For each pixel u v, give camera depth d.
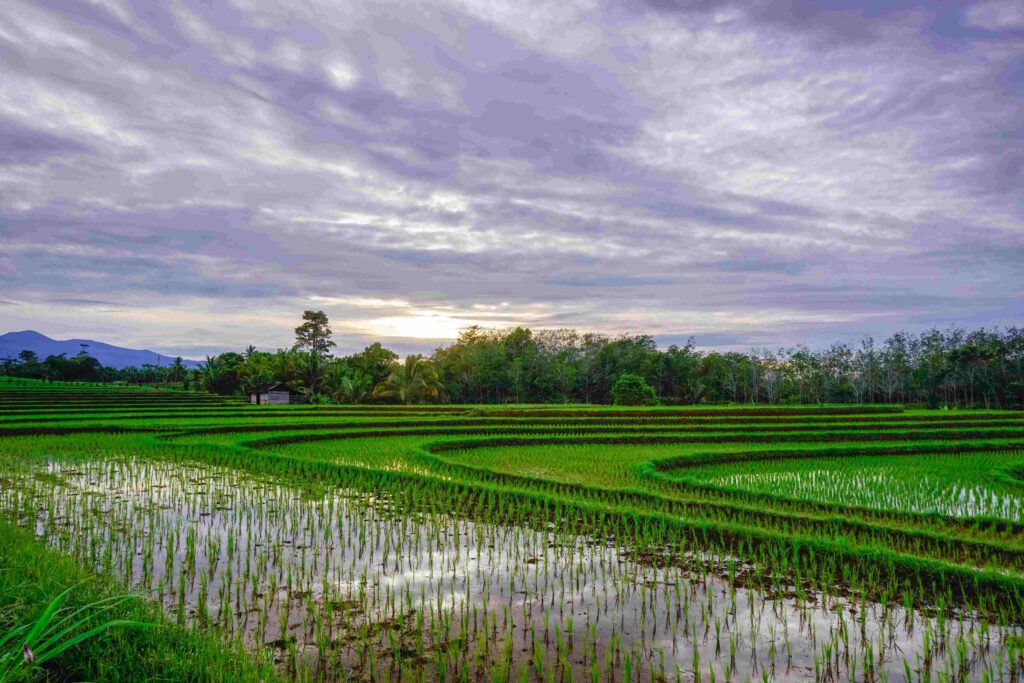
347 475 18.02
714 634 7.91
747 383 87.56
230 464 19.78
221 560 10.54
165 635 6.81
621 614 8.50
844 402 87.00
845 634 7.50
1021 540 12.81
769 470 22.34
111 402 51.56
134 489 16.00
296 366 76.31
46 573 8.17
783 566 10.37
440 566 10.41
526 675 6.68
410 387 66.81
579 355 87.69
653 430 32.56
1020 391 72.44
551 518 13.63
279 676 6.64
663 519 12.61
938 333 90.62
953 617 8.47
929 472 21.77
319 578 9.72
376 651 7.27
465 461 22.89
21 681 5.33
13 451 22.02
